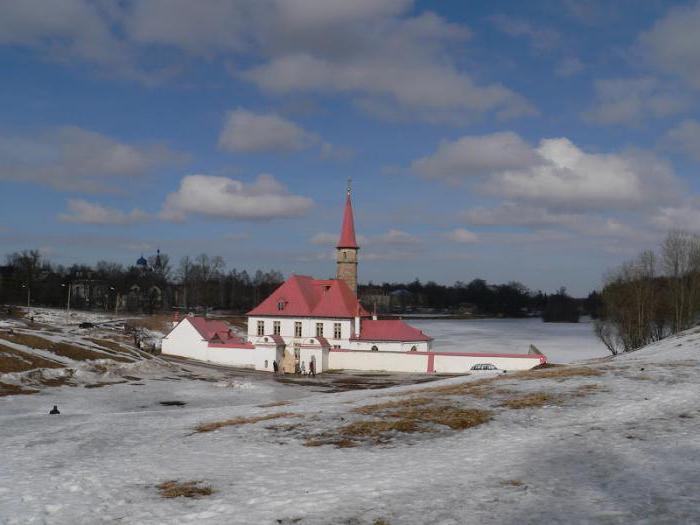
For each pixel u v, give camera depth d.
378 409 30.80
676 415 24.81
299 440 24.89
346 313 87.12
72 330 99.12
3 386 51.03
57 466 22.03
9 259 193.62
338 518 13.95
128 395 53.00
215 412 38.25
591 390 32.44
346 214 101.25
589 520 12.70
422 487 16.25
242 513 14.80
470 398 32.50
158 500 16.53
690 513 12.65
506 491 15.39
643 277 95.06
